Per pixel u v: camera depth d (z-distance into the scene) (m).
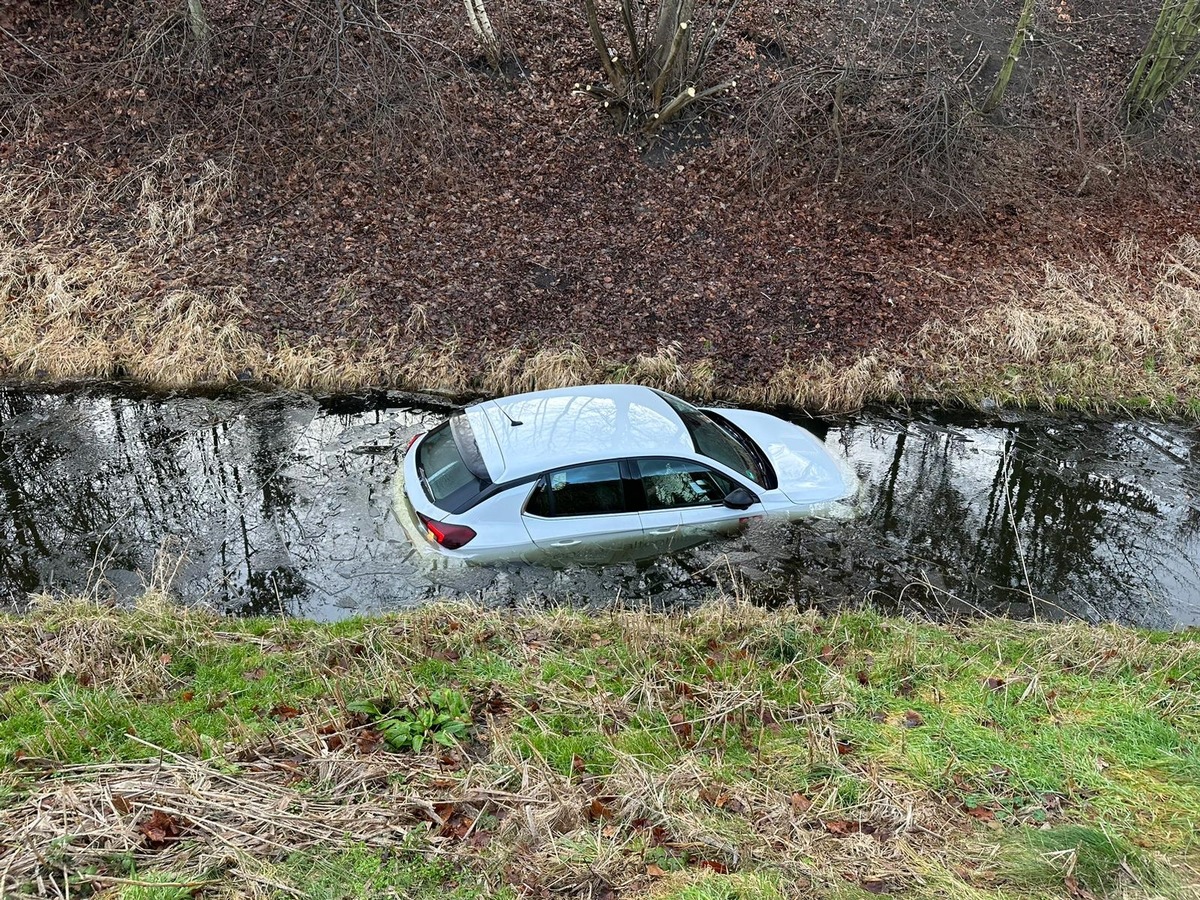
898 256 13.20
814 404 11.18
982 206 14.06
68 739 4.66
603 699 5.47
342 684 5.45
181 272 12.04
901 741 5.22
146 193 12.68
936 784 4.80
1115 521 8.92
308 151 13.57
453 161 13.82
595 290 12.40
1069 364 11.66
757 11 16.38
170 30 14.05
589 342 11.70
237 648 6.02
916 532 8.43
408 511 7.79
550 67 15.37
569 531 7.43
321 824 4.10
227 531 8.00
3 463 9.11
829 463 8.76
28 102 13.39
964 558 8.14
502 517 7.29
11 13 14.21
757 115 14.62
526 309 12.07
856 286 12.67
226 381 10.99
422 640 6.19
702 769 4.83
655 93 14.24
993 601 7.63
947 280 12.83
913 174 13.95
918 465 9.78
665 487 7.66
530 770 4.66
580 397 8.21
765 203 13.84
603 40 14.09
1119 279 13.12
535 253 12.79
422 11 15.63
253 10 14.98
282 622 6.57
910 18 16.41
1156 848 4.36
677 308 12.24
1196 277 13.13
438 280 12.30
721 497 7.85
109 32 14.47
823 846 4.25
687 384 11.25
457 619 6.51
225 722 5.01
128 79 13.84
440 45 14.60
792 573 7.71
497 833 4.17
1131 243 13.69
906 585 7.71
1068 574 8.06
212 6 14.98
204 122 13.61
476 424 7.91
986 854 4.24
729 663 6.04
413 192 13.38
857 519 8.43
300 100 13.97
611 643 6.36
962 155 14.36
